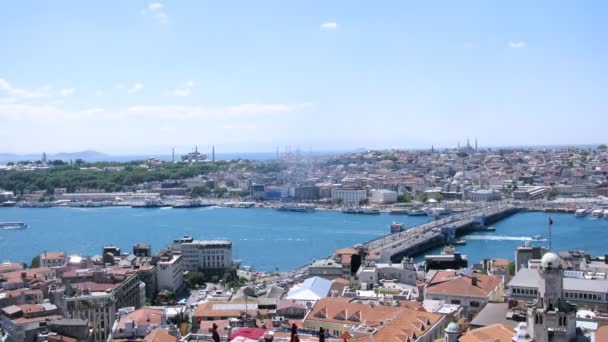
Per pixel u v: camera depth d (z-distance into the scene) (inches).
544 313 4901.6
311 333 7711.6
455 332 6432.1
